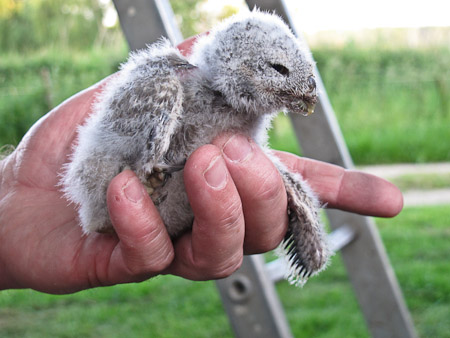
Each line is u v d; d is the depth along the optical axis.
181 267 0.31
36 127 0.39
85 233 0.32
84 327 0.71
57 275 0.33
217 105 0.32
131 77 0.30
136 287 0.82
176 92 0.29
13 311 0.76
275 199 0.30
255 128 0.33
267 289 0.39
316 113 0.46
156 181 0.29
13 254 0.34
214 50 0.32
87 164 0.30
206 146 0.29
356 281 0.49
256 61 0.32
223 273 0.30
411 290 0.78
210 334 0.69
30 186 0.37
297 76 0.32
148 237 0.28
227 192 0.28
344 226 0.48
